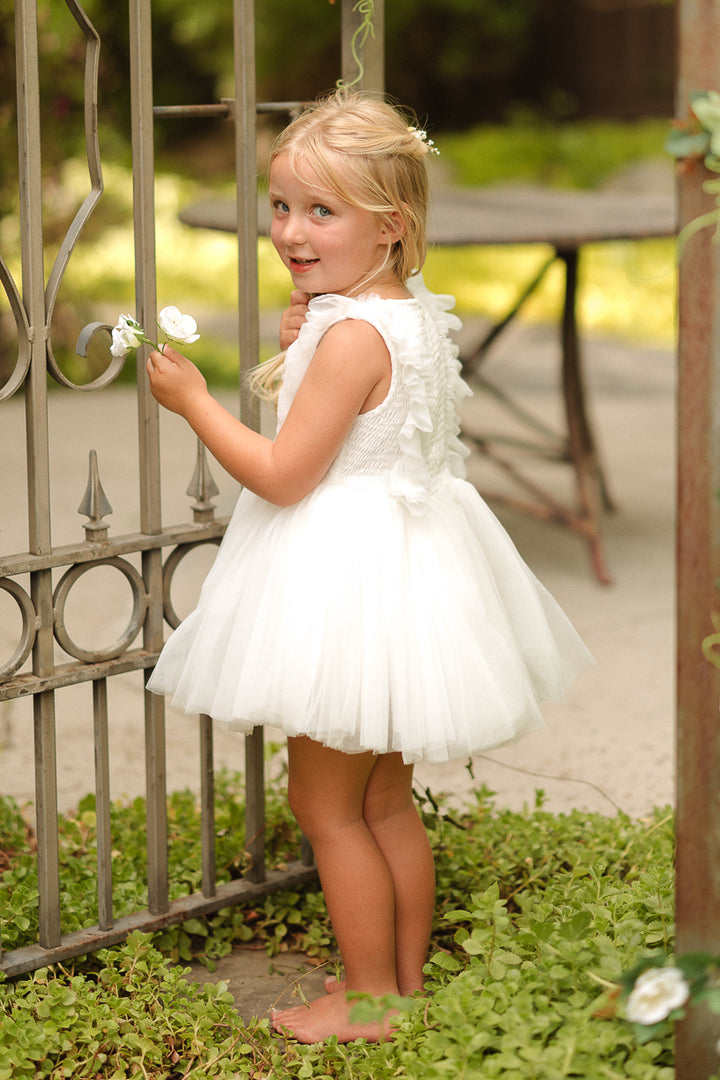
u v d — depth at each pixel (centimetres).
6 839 300
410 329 214
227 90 1544
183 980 229
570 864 274
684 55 162
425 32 1709
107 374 223
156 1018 218
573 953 202
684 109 164
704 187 162
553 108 1797
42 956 235
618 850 276
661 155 1549
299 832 289
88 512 229
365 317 211
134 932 236
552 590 501
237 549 224
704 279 165
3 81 735
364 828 228
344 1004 225
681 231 165
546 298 1103
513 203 600
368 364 210
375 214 215
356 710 204
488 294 1120
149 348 230
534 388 841
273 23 1588
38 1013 213
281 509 220
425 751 207
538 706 226
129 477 629
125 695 407
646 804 329
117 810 309
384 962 226
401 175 215
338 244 213
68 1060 209
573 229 481
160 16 1508
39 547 221
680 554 171
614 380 860
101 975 231
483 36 1711
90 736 373
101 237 902
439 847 284
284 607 209
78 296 845
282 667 205
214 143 1611
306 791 225
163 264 1141
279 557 213
